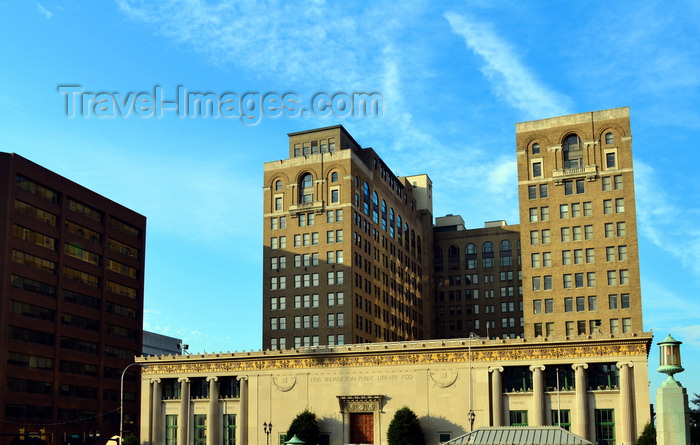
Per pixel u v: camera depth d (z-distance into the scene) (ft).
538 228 465.06
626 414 332.19
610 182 455.63
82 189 525.75
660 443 156.66
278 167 554.46
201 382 401.08
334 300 515.91
